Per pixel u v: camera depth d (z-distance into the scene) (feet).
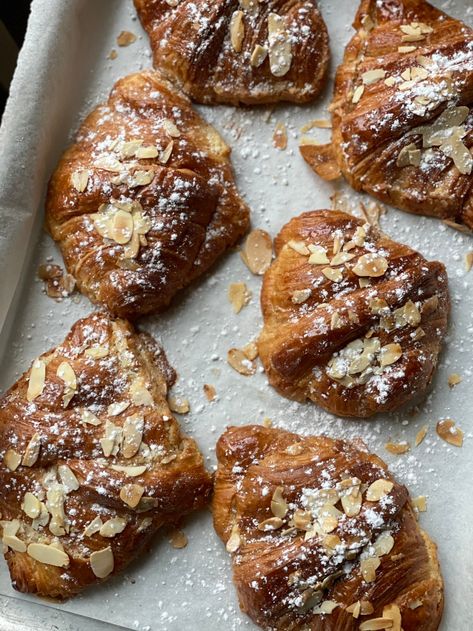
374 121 1.22
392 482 1.17
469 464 1.24
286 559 1.13
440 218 1.28
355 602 1.13
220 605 1.21
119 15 1.34
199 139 1.27
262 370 1.27
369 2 1.29
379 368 1.19
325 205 1.30
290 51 1.27
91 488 1.16
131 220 1.21
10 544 1.18
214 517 1.20
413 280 1.19
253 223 1.30
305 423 1.25
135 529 1.17
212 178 1.26
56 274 1.28
